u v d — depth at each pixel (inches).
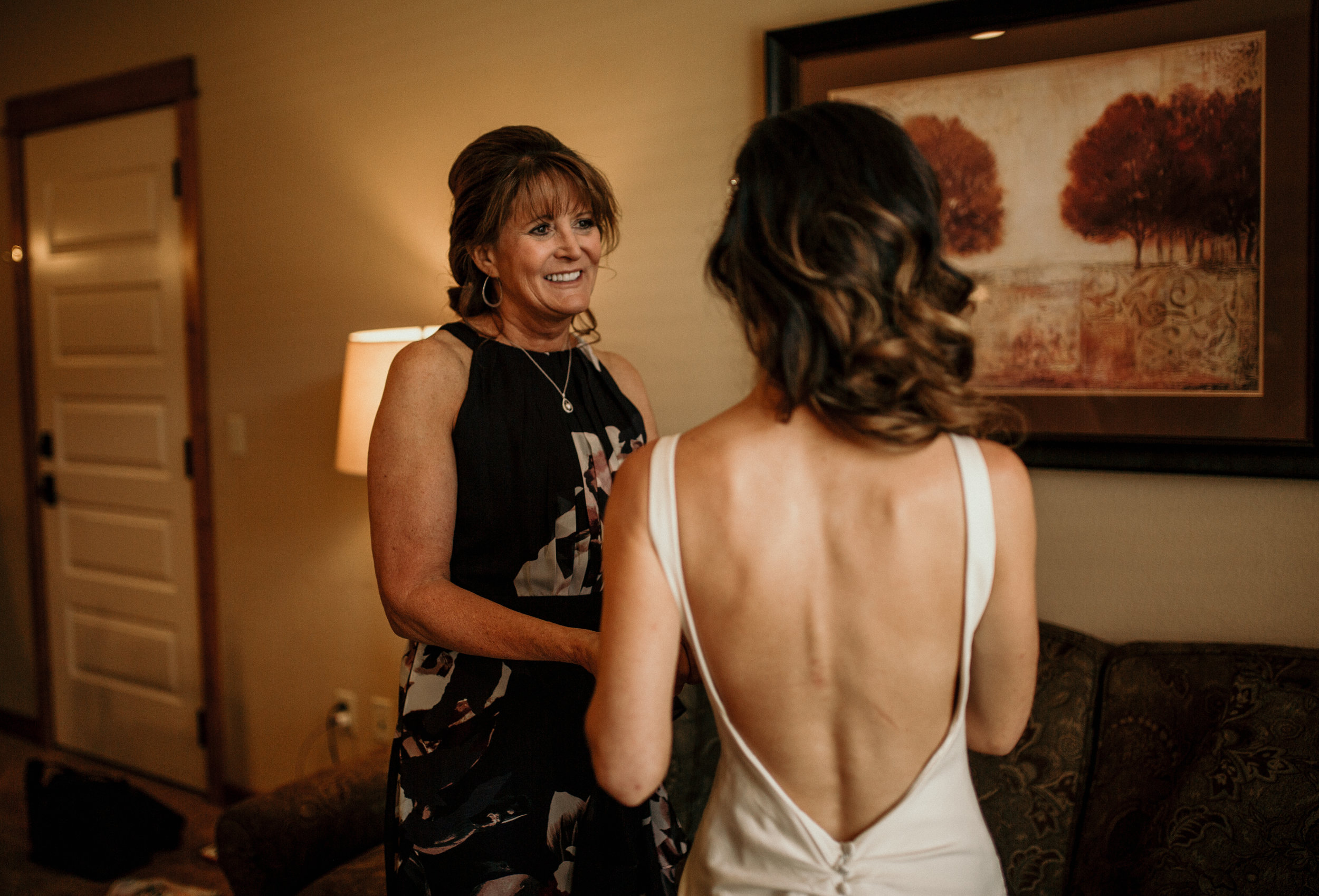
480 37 94.0
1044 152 66.7
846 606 28.0
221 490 118.3
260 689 117.0
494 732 50.7
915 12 69.9
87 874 99.8
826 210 26.5
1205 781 54.2
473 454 51.7
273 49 108.8
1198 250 62.7
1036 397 68.7
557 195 52.0
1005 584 28.5
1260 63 60.1
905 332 26.7
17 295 136.5
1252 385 62.0
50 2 129.3
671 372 85.1
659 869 52.7
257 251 112.4
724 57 80.4
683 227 83.4
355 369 84.2
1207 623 65.8
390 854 52.5
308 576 111.3
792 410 28.3
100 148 126.3
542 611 52.3
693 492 28.9
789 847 29.5
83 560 134.0
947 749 29.4
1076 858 59.1
